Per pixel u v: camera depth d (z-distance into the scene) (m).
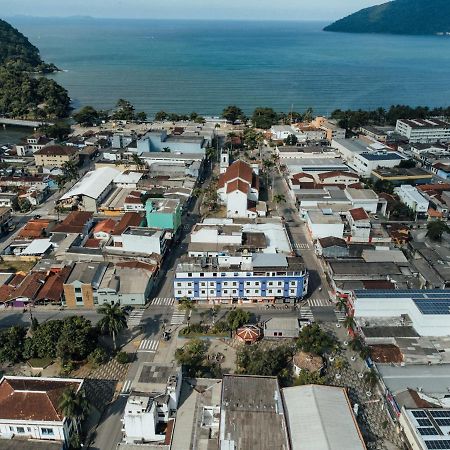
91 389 130.75
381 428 119.62
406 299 155.50
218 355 144.12
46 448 107.19
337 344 149.38
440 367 135.62
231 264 167.62
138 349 147.00
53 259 191.38
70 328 141.00
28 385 118.50
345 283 173.62
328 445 103.88
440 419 112.81
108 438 116.06
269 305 170.00
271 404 115.31
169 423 114.19
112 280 170.38
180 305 161.12
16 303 168.25
